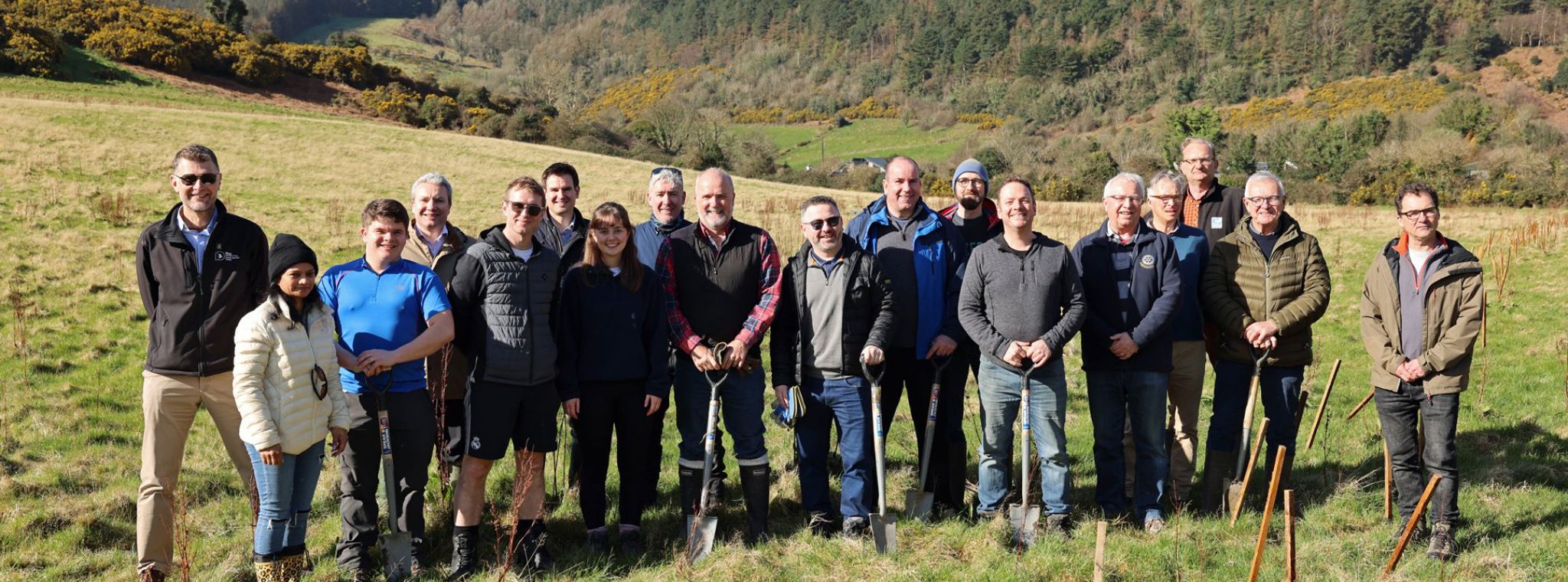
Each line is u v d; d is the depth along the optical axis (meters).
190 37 63.81
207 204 4.83
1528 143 64.56
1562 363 10.09
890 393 5.93
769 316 5.31
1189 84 154.38
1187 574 4.85
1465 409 8.49
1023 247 5.38
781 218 23.28
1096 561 4.24
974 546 5.25
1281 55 156.88
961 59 192.25
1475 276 5.02
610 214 5.17
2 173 19.72
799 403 5.41
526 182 5.14
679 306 5.40
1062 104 153.00
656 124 70.50
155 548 4.91
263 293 5.05
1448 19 157.38
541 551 5.22
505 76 190.12
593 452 5.41
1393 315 5.29
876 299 5.42
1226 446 5.79
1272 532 5.42
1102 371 5.60
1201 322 5.92
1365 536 5.32
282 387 4.57
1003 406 5.46
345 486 5.10
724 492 6.33
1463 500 5.95
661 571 5.06
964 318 5.44
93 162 22.23
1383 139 69.56
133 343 10.87
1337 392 9.38
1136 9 194.38
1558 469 6.58
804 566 5.08
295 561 4.77
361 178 26.02
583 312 5.29
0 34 53.03
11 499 6.33
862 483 5.46
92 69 55.69
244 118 36.22
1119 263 5.54
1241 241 5.74
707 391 5.42
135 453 7.53
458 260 5.31
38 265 13.49
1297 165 67.62
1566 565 4.86
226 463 7.11
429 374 5.87
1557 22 148.88
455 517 5.16
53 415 8.19
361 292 5.05
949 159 100.12
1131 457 6.38
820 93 177.50
